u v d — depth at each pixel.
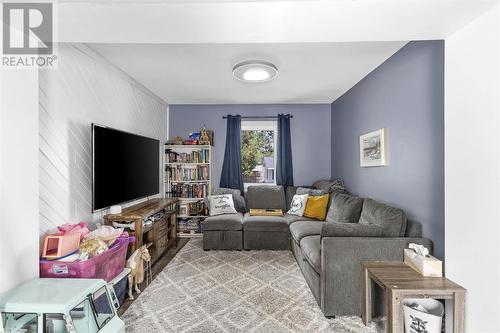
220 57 2.92
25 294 1.51
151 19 1.59
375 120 3.26
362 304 2.14
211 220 4.00
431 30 1.73
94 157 2.52
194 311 2.32
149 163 3.83
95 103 2.84
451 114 1.81
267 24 1.65
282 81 3.76
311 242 2.82
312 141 5.11
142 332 2.03
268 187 4.80
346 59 2.97
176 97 4.63
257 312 2.30
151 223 3.28
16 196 1.61
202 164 4.83
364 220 2.79
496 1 1.41
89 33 1.76
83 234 2.28
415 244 2.13
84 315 1.60
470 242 1.67
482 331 1.59
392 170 2.88
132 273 2.52
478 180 1.61
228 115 5.02
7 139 1.55
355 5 1.44
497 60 1.49
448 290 1.67
